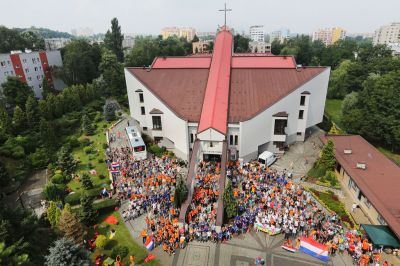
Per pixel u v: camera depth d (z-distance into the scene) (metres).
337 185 47.59
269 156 55.62
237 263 34.34
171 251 35.94
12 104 85.88
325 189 47.47
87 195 41.59
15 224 31.72
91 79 127.50
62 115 84.38
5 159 56.62
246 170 53.09
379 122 66.81
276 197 43.62
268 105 56.38
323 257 34.00
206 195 45.56
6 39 124.94
